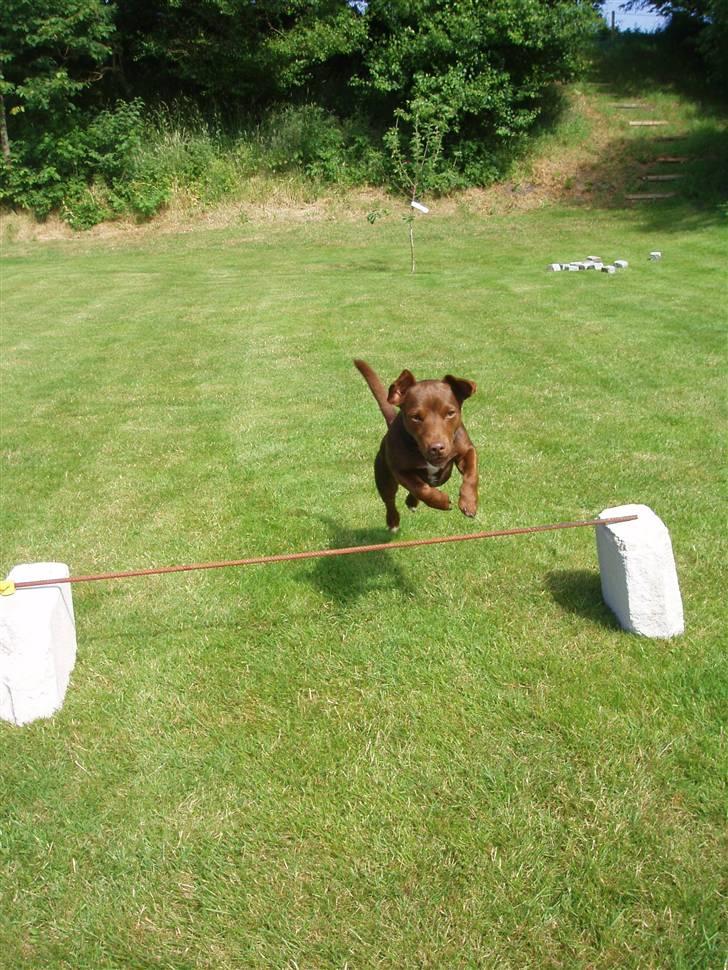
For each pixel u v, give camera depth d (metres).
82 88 24.73
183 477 6.51
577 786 3.05
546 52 24.25
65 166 24.34
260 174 25.31
